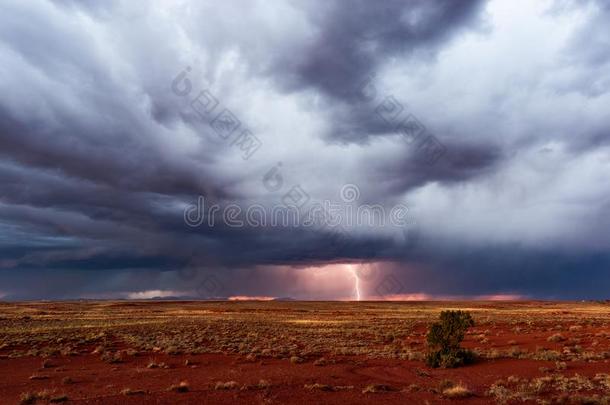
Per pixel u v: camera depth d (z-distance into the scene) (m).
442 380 20.44
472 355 25.77
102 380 21.73
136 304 152.62
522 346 31.97
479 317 66.38
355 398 17.31
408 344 35.59
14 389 19.86
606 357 25.45
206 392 18.38
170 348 31.89
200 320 66.19
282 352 30.69
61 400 17.08
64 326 54.97
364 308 122.94
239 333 44.91
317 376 21.92
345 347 33.53
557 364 22.52
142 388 19.42
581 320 56.62
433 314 84.50
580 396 15.93
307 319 69.88
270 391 18.58
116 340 40.09
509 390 17.72
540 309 107.94
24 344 36.94
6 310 105.75
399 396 17.61
